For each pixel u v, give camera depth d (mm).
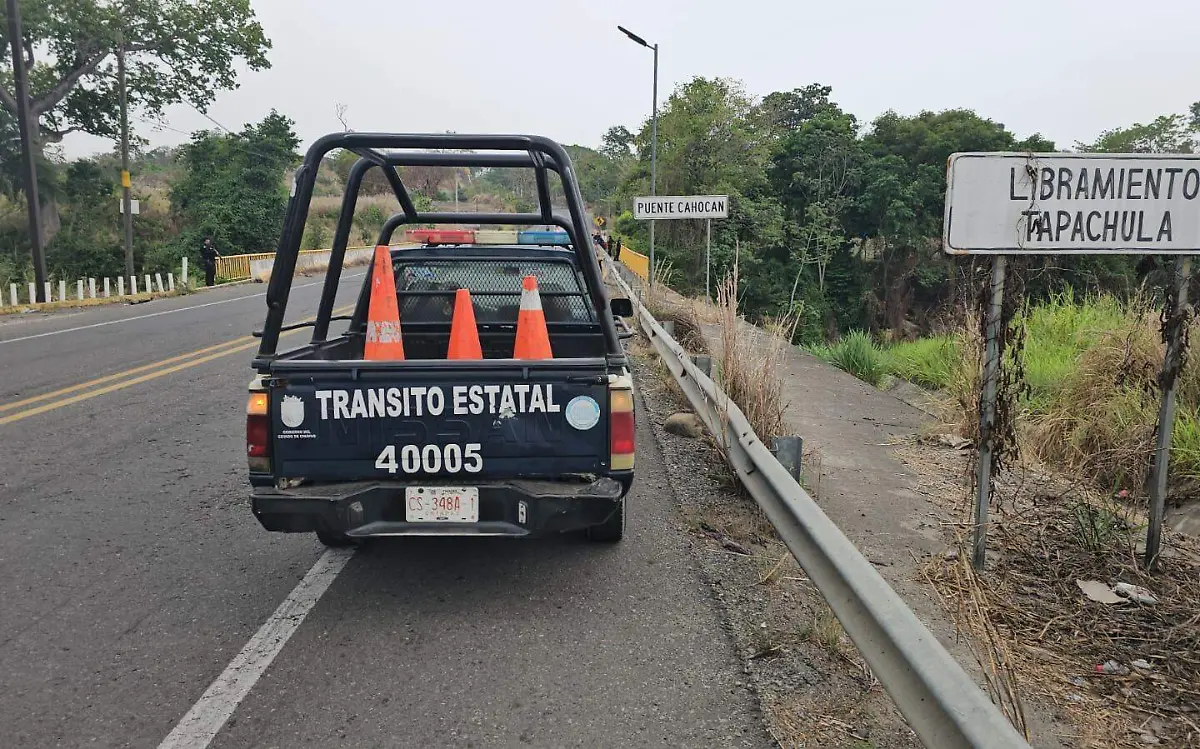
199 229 36844
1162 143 45344
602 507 3516
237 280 30391
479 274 5496
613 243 30625
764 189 49062
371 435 3518
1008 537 4277
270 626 3502
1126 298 8156
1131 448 5082
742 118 48625
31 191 20328
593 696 2955
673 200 14023
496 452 3549
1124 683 3016
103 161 47906
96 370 9773
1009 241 3797
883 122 51750
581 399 3561
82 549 4371
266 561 4238
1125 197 3779
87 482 5523
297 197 3547
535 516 3496
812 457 6191
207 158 41312
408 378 3508
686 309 11828
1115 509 4582
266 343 3578
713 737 2695
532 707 2883
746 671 3113
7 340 12648
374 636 3418
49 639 3379
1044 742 2646
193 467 5883
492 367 3510
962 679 2000
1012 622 3469
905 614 2328
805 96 72812
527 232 6953
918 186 45094
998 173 3770
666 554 4312
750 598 3756
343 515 3443
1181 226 3791
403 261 5426
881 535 4539
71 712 2840
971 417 4637
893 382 10141
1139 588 3797
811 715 2801
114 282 26828
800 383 9438
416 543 4520
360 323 5414
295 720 2799
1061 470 5523
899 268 45938
